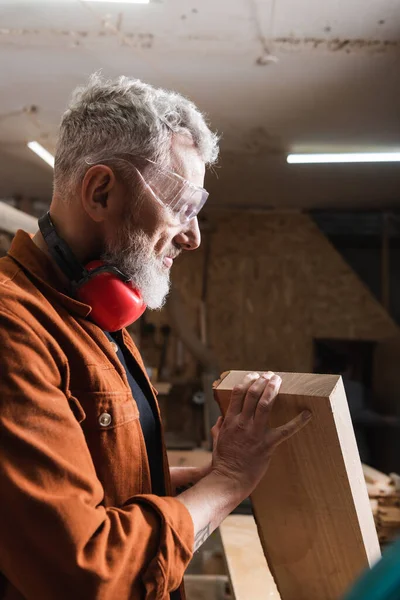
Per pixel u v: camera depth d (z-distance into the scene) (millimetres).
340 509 1044
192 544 881
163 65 3205
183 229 1074
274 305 6457
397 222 6336
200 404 6164
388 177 5145
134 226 1012
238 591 1375
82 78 3385
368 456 5680
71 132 1026
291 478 1079
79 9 2689
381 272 6367
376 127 4008
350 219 6430
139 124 983
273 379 1012
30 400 827
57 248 1032
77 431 870
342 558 1105
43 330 915
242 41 2928
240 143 4383
